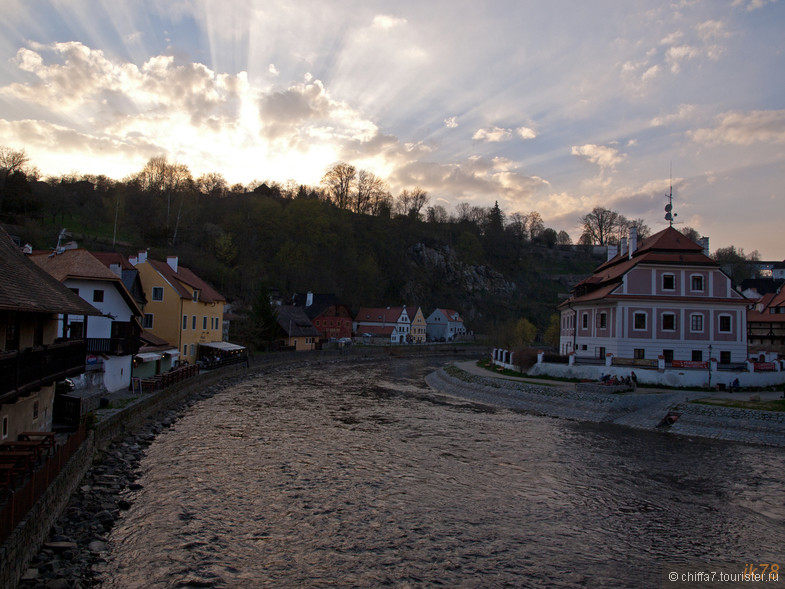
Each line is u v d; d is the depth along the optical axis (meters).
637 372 40.72
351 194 166.50
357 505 18.03
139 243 91.31
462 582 13.23
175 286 49.31
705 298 45.84
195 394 39.97
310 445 25.61
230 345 56.88
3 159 80.62
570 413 35.78
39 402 20.44
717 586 13.29
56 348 19.38
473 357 103.75
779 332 63.25
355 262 131.38
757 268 149.75
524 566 14.17
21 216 75.75
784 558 14.95
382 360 88.75
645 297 45.88
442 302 149.88
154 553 14.02
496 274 168.50
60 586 11.62
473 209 195.12
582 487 20.58
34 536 12.77
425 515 17.39
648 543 15.79
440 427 31.02
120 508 16.84
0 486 13.62
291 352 71.38
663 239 48.66
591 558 14.73
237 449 24.41
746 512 18.36
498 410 37.88
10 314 16.88
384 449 25.38
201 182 144.88
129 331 34.66
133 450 23.09
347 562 14.06
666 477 22.08
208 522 16.19
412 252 158.25
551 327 80.31
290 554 14.39
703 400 34.31
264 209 124.56
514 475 21.88
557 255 196.12
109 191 110.44
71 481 16.83
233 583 12.78
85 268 33.31
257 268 102.56
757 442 28.05
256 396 41.44
